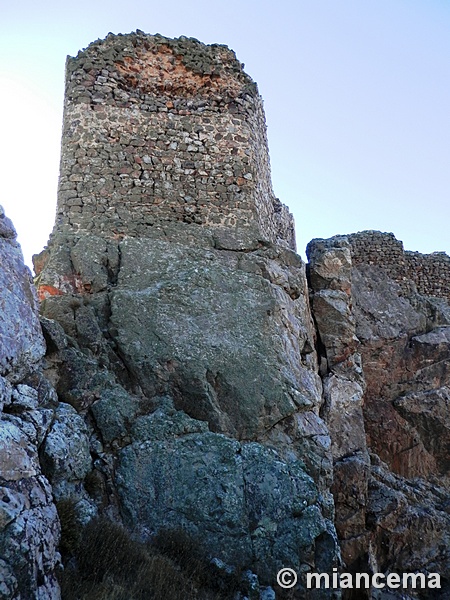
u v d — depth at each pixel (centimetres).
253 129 1207
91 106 1102
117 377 888
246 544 779
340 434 1182
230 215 1116
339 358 1262
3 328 697
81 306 929
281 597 766
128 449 811
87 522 695
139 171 1091
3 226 772
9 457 583
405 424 1493
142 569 658
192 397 880
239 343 942
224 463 824
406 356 1582
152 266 1004
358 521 1120
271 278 1081
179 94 1170
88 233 1032
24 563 527
